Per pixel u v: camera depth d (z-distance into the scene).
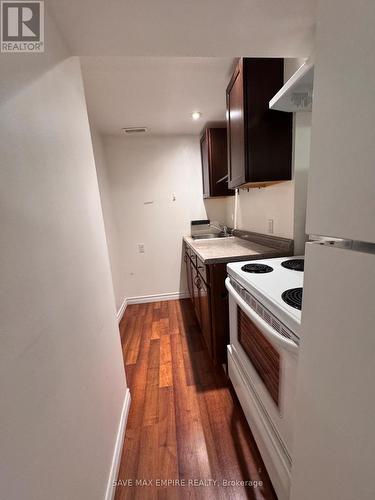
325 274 0.44
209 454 1.10
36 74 0.60
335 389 0.43
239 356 1.25
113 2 0.62
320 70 0.41
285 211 1.54
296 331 0.64
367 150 0.32
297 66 1.21
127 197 2.81
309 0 0.65
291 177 1.43
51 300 0.60
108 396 1.02
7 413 0.42
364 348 0.35
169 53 0.88
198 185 2.90
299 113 1.33
